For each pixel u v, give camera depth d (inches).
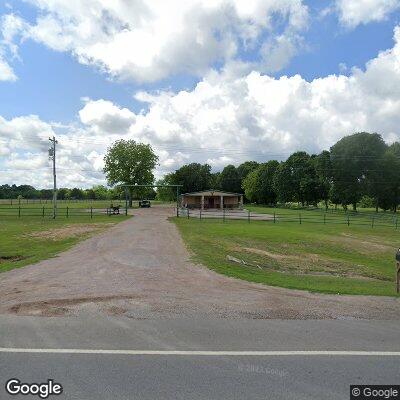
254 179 4042.8
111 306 285.9
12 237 918.4
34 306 285.4
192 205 2800.2
